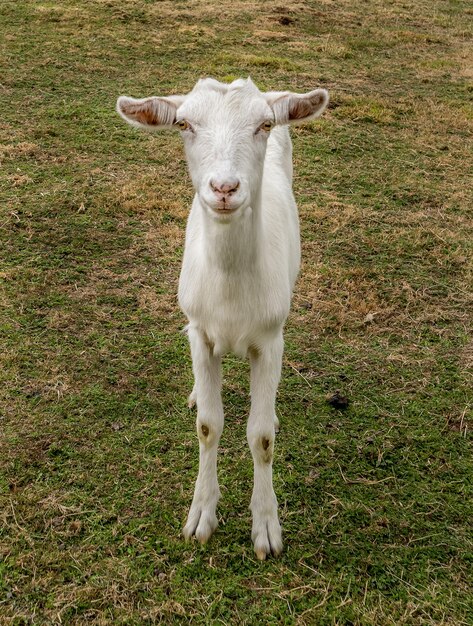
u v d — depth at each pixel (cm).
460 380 203
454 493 174
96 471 173
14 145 306
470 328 220
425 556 161
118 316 216
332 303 227
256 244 146
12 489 168
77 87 377
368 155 329
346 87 417
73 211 260
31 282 225
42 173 287
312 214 269
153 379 197
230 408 192
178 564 157
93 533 161
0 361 198
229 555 159
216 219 135
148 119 150
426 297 231
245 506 169
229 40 487
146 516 165
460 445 185
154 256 242
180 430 184
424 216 277
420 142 347
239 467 177
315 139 340
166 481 172
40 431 181
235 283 148
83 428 183
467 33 571
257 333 154
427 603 152
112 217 259
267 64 439
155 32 490
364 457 181
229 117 139
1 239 243
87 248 243
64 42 449
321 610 151
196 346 158
